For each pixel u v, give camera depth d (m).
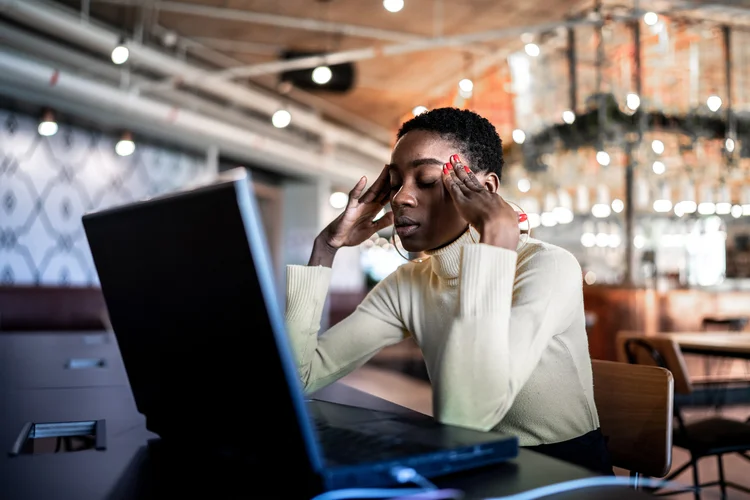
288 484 0.58
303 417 0.52
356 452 0.60
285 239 10.23
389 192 1.13
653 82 5.96
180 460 0.72
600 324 6.02
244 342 0.54
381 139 10.61
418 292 1.09
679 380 2.81
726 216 7.43
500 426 1.00
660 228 7.87
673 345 2.82
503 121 7.34
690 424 2.28
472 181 0.87
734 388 5.67
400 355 8.64
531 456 0.71
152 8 5.76
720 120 5.46
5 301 5.79
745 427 2.23
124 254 0.68
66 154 6.54
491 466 0.67
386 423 0.75
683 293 5.88
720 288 6.41
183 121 6.20
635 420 1.23
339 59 5.34
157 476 0.65
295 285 1.10
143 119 5.95
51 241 6.39
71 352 2.11
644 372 1.23
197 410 0.66
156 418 0.76
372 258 11.39
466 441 0.65
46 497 0.58
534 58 6.82
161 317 0.65
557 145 5.89
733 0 5.51
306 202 10.15
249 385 0.56
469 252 0.78
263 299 0.51
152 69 6.19
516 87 7.14
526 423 0.97
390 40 6.63
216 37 6.62
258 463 0.60
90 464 0.70
